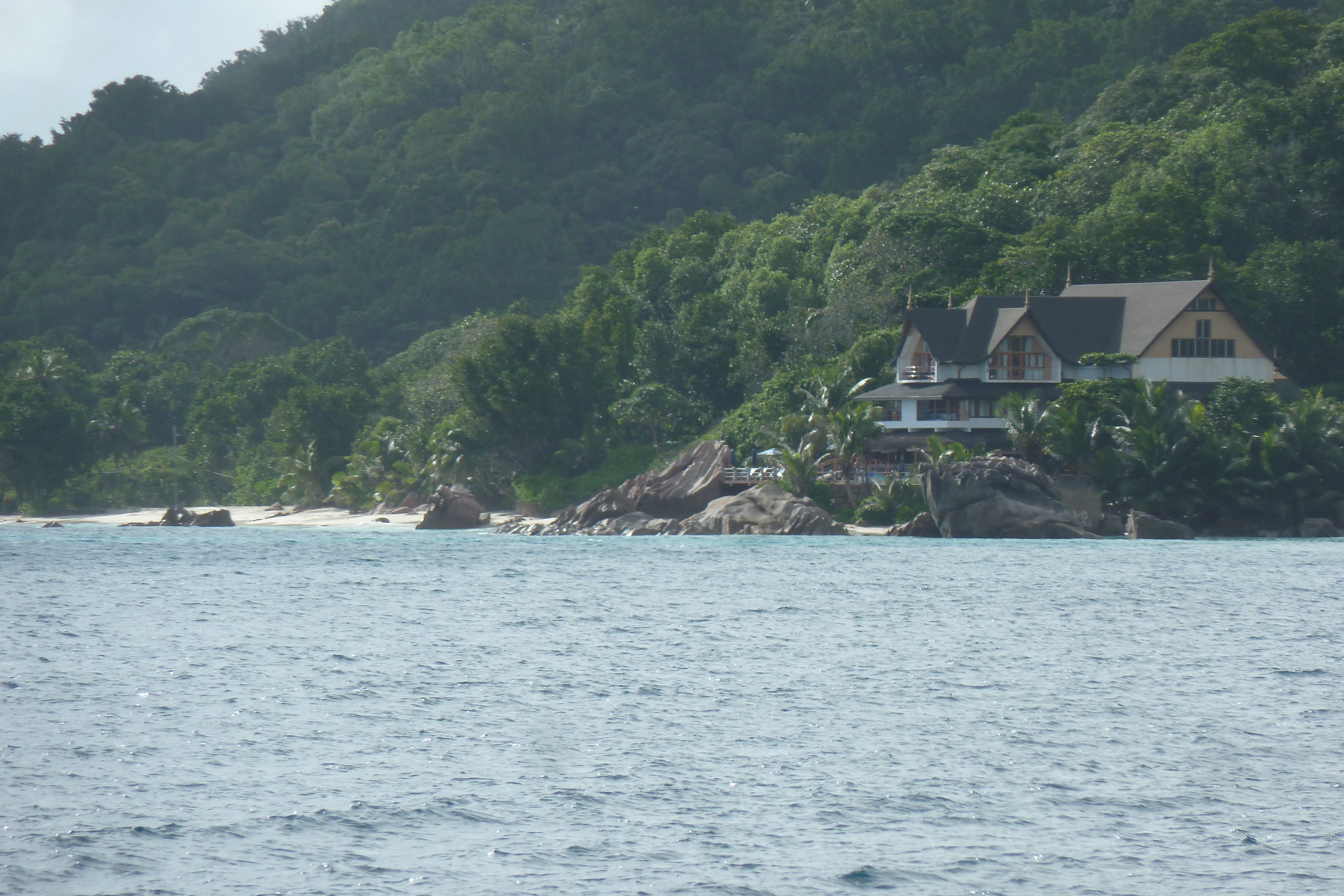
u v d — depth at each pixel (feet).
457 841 132.57
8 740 174.81
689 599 338.54
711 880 121.70
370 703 200.13
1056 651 252.83
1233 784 154.40
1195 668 233.35
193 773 158.20
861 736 177.88
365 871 123.85
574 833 135.13
